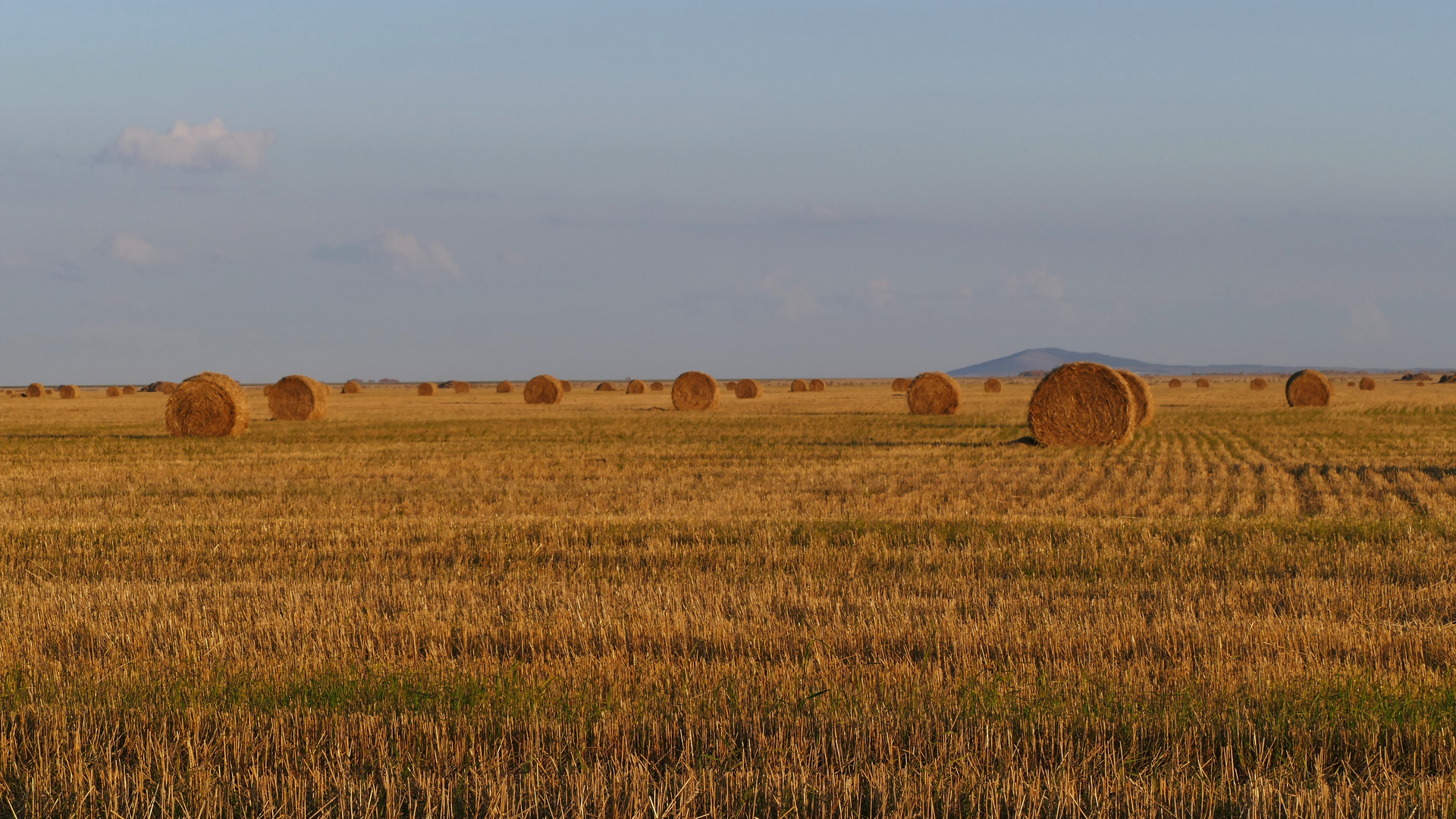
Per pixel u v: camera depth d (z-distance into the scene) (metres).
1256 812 6.50
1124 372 51.44
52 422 57.53
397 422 56.25
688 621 11.45
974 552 15.87
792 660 10.17
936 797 6.86
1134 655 10.09
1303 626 10.71
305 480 28.25
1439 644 10.17
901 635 10.70
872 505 22.33
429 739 7.77
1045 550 15.96
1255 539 16.56
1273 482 26.45
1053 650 10.25
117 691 8.98
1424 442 39.97
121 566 15.92
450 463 32.69
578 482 27.27
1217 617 11.57
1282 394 103.25
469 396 112.88
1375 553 15.43
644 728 7.99
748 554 15.98
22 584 14.52
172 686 9.08
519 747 7.84
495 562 15.95
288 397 59.69
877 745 7.59
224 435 45.22
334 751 7.62
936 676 9.12
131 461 33.75
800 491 24.81
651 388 132.88
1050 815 6.62
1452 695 8.33
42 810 6.80
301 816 6.71
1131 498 23.39
